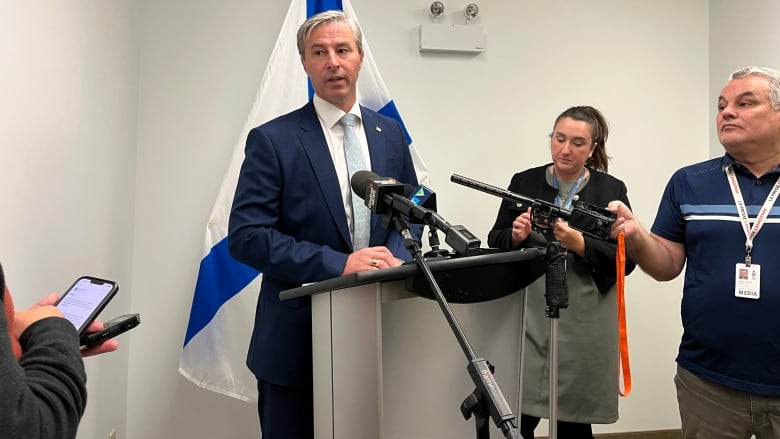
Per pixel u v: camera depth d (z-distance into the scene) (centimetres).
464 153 274
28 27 135
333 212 150
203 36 254
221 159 254
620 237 141
